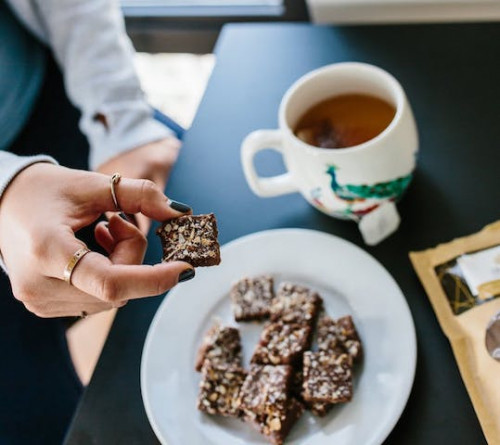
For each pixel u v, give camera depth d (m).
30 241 0.43
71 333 1.03
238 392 0.47
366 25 0.66
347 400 0.44
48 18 0.74
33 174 0.46
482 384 0.43
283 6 0.90
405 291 0.49
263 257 0.52
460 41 0.61
